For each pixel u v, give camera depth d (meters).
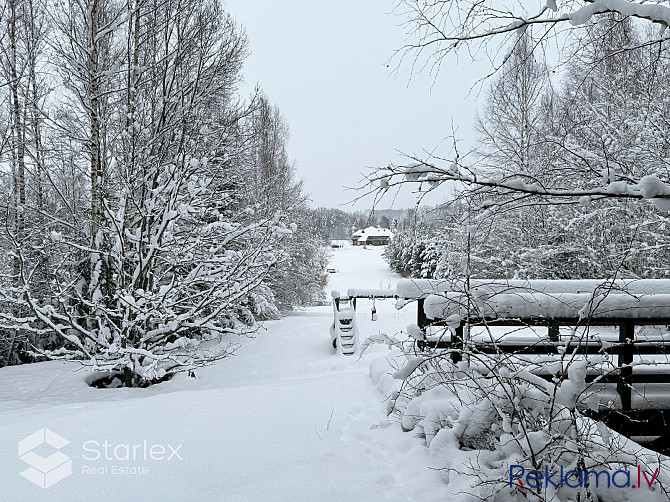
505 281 3.92
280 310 24.00
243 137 13.36
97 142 10.28
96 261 10.36
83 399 7.90
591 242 11.80
